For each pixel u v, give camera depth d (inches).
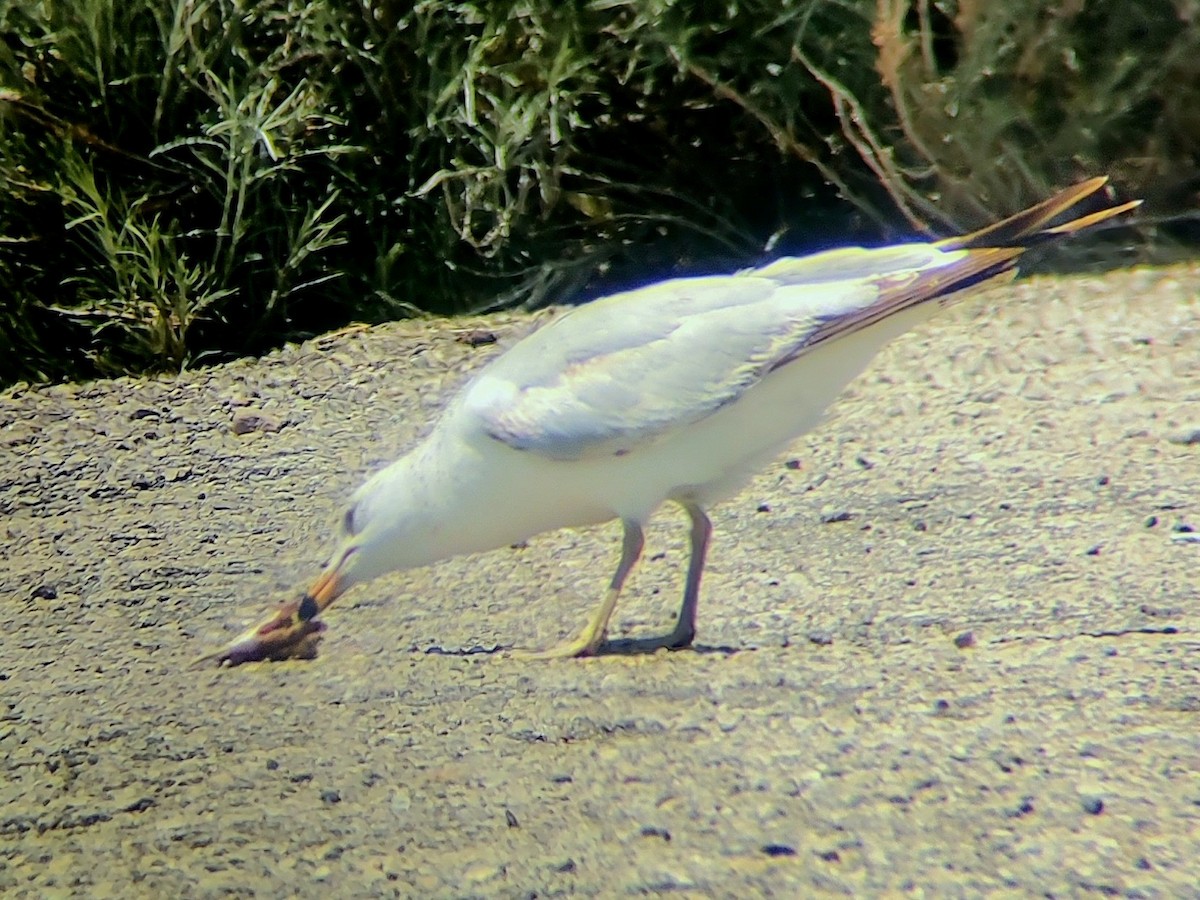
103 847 287.1
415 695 343.0
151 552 457.1
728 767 298.8
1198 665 331.3
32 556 460.1
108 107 623.5
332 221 624.7
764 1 607.8
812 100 624.7
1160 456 454.0
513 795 294.4
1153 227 617.3
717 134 637.9
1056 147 611.8
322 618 399.9
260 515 478.9
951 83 605.6
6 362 618.5
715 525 436.1
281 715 337.4
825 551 412.8
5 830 296.8
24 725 343.0
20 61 624.7
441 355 585.9
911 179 626.8
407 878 269.0
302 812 293.7
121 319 609.3
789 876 262.4
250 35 633.6
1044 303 577.6
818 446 481.4
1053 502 428.5
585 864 269.4
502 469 347.6
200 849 283.6
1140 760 292.7
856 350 350.3
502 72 619.5
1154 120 614.5
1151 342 536.7
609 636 374.6
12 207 617.9
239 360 605.6
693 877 263.7
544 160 628.1
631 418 343.6
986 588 381.4
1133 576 380.5
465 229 617.9
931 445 474.6
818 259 360.2
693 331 347.6
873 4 600.1
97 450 535.2
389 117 634.8
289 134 618.5
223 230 609.9
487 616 394.0
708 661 351.6
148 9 625.0
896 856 266.2
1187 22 598.2
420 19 620.1
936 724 311.1
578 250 645.3
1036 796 282.0
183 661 378.3
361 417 546.6
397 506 356.5
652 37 612.4
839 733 309.7
